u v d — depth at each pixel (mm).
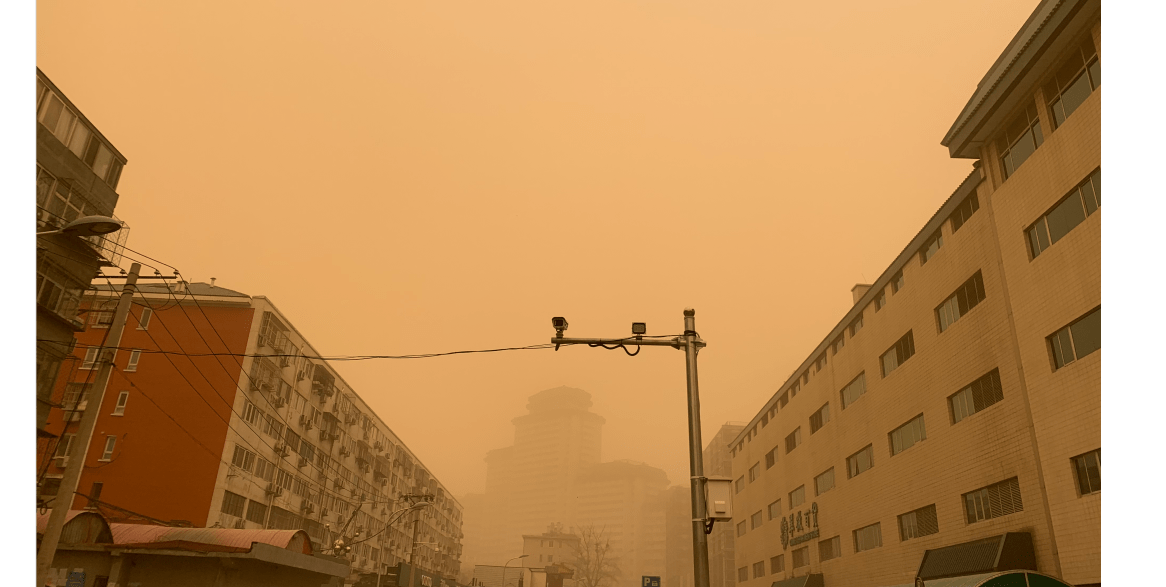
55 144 22969
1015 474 23859
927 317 30938
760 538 56062
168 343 42156
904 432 32938
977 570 24188
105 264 24344
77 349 41375
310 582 32750
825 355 44156
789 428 50469
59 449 39062
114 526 28516
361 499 62781
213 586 27109
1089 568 19406
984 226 26359
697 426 11234
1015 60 22469
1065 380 20828
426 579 57312
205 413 40688
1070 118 20875
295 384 49188
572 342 11984
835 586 40156
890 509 33625
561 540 131000
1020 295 23203
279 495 46062
